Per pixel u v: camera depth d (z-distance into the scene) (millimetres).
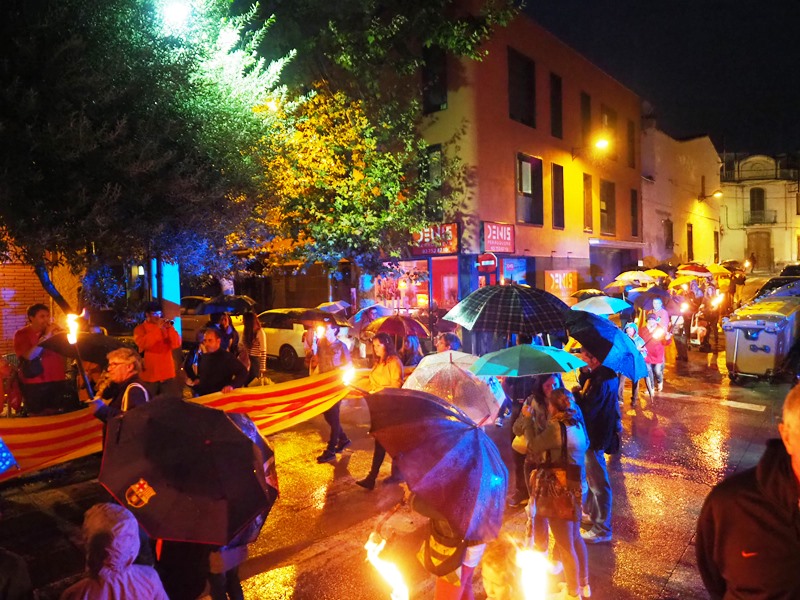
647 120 30859
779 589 2104
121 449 2994
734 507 2184
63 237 6754
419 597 4711
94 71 6984
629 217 27797
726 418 10102
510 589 2951
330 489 7086
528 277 20234
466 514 3371
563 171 21906
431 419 3564
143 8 7973
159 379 8305
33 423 6176
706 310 17844
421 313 17375
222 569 3670
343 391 7949
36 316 7805
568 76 22344
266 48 14500
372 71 16141
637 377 5465
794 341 13719
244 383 7242
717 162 42156
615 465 7820
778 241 55812
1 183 6219
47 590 4801
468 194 17516
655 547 5539
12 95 6465
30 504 6531
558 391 4520
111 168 7230
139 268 11977
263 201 10641
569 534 4375
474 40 16078
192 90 8469
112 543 2732
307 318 9859
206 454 2936
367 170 14875
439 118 17938
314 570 5145
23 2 6918
